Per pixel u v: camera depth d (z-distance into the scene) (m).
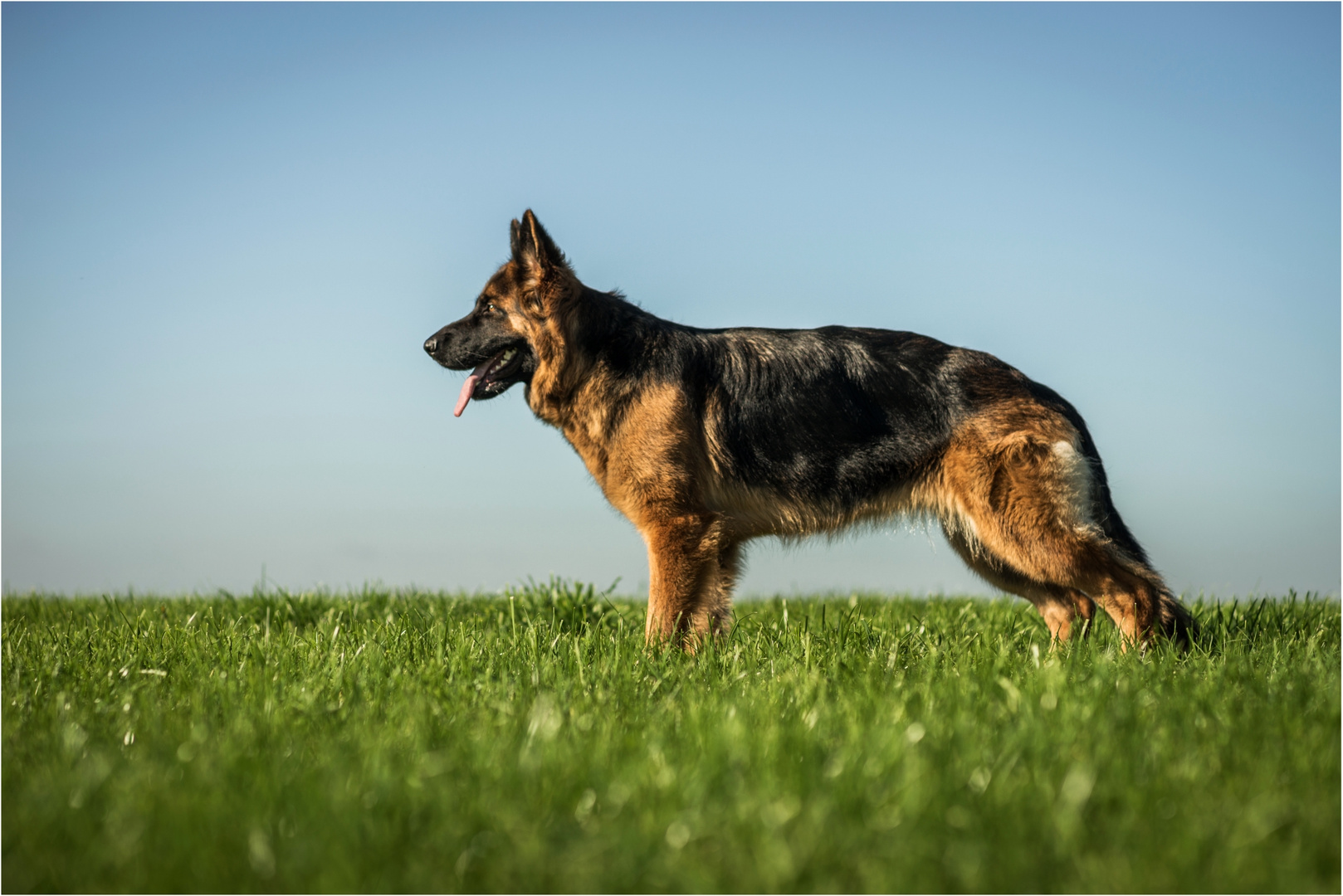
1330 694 3.29
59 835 2.17
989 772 2.47
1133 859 1.98
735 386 5.41
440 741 2.94
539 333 5.57
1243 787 2.37
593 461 5.55
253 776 2.51
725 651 4.60
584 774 2.50
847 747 2.63
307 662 4.24
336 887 1.91
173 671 4.19
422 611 6.77
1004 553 5.14
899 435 5.25
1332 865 2.01
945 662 4.17
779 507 5.46
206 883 1.95
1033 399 5.22
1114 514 5.21
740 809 2.19
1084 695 3.29
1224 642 4.75
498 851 2.09
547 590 6.62
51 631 5.66
